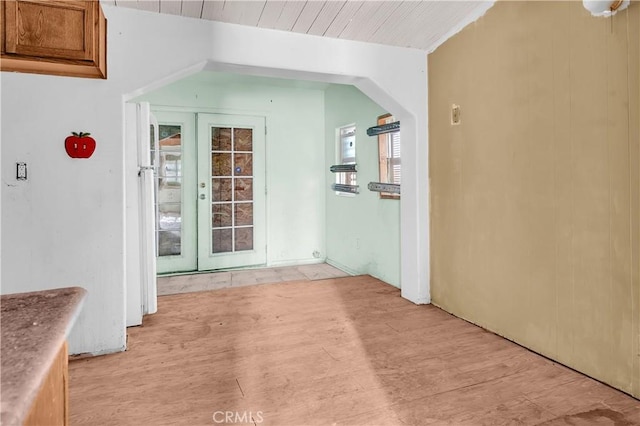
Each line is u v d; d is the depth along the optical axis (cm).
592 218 193
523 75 229
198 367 212
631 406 171
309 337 254
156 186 448
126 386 192
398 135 377
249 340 250
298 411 170
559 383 192
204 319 289
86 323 230
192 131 466
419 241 322
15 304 89
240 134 486
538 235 224
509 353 227
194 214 470
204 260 473
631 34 173
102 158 232
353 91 447
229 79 453
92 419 164
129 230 275
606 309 188
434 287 320
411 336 254
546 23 213
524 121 229
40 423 72
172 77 252
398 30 284
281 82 472
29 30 195
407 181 332
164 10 242
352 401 177
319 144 524
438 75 304
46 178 223
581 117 196
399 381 196
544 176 218
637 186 173
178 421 163
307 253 523
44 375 59
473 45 266
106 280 234
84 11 205
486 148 259
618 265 183
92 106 229
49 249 225
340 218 489
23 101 217
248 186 493
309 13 256
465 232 281
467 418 164
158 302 331
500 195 249
